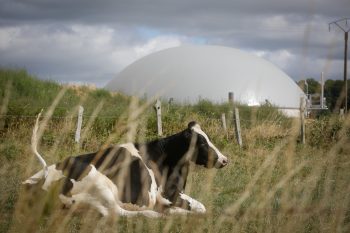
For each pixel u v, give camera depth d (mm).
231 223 6770
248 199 8391
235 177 11039
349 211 6441
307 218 5676
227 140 18547
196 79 67062
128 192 8648
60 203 8133
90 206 8242
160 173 9211
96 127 17953
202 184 9508
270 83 70438
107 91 36250
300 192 6539
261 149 12445
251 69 71500
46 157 9242
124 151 9000
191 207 9078
